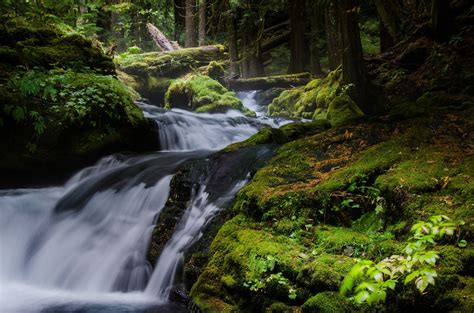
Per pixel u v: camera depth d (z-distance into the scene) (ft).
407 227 11.74
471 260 9.78
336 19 42.93
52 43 29.99
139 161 24.67
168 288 14.76
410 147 15.56
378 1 41.81
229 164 18.38
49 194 22.12
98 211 19.85
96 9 49.75
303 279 11.22
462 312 8.82
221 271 13.08
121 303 14.80
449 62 30.99
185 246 15.29
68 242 18.69
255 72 55.01
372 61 37.99
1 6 30.07
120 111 26.76
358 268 8.96
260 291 11.82
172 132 29.89
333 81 38.37
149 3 67.56
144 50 65.00
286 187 15.03
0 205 20.88
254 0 55.62
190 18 58.13
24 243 19.42
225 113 39.40
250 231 13.74
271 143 20.59
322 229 13.10
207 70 48.34
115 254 17.21
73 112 25.25
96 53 31.14
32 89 24.25
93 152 25.80
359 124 19.15
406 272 9.86
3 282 17.44
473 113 18.48
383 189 13.08
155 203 18.84
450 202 11.82
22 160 24.68
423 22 38.32
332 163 16.37
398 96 33.09
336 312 10.09
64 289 16.84
